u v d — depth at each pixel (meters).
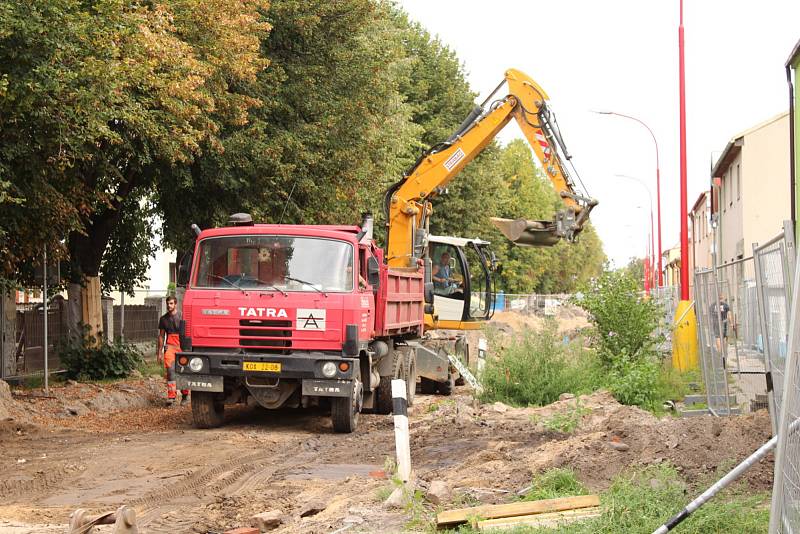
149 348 33.53
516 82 21.11
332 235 15.14
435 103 55.47
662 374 19.78
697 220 71.88
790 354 4.92
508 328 42.53
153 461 12.05
